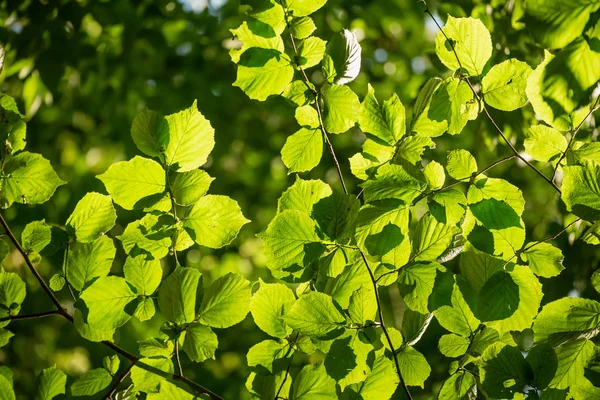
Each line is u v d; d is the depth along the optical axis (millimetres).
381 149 1827
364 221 1762
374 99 1803
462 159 1772
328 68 1788
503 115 3479
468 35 1770
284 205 1763
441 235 1771
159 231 1757
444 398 1823
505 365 1769
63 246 1815
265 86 1799
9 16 3834
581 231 2523
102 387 1839
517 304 1758
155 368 1773
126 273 1765
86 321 1753
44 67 3938
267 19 1767
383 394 1798
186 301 1745
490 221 1750
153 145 1743
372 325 1765
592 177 1716
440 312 1811
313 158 1829
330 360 1758
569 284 2934
